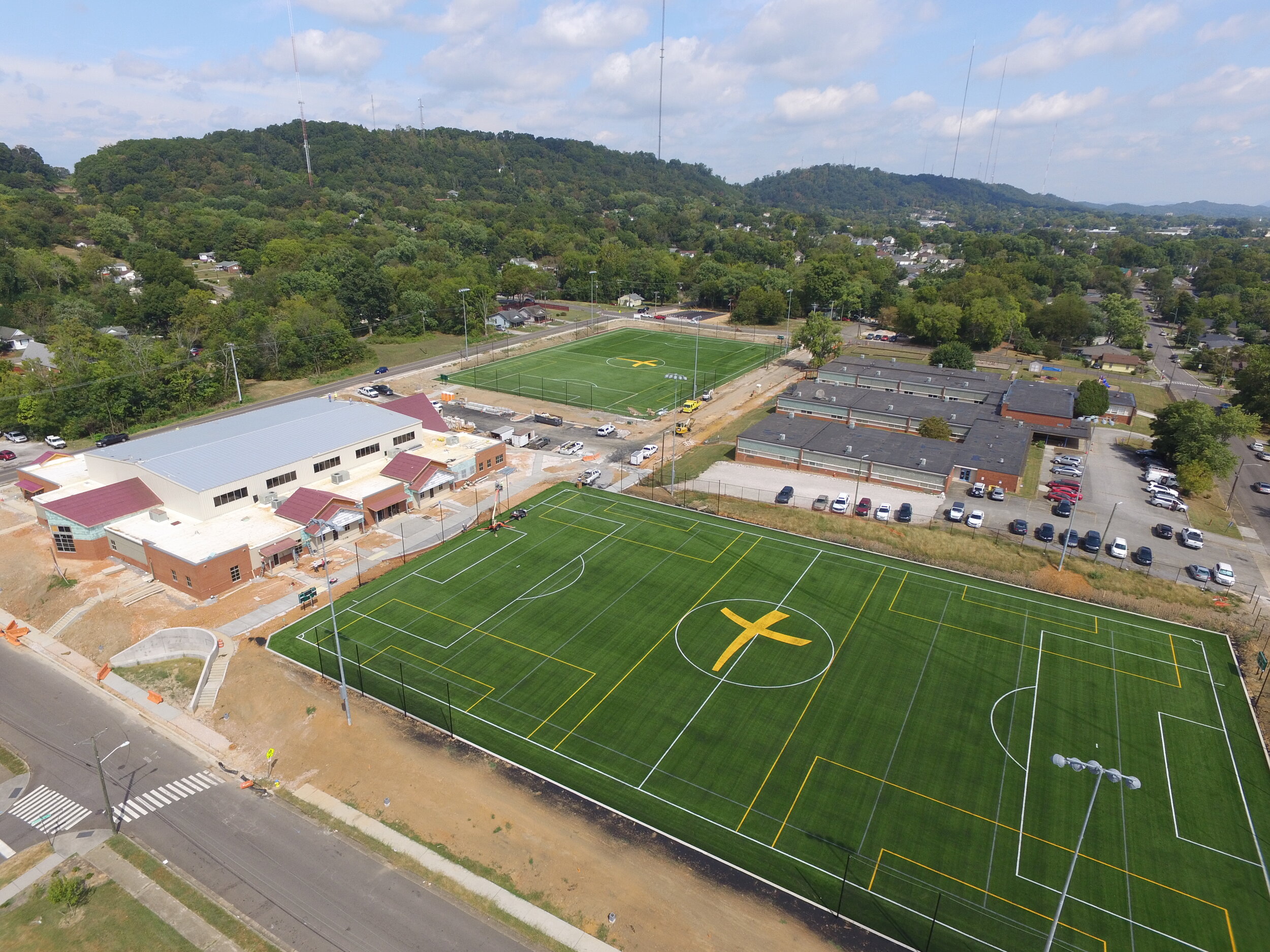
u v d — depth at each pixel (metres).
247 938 38.12
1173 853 43.09
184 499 77.12
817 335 157.00
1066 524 86.06
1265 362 130.25
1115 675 59.09
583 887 40.66
